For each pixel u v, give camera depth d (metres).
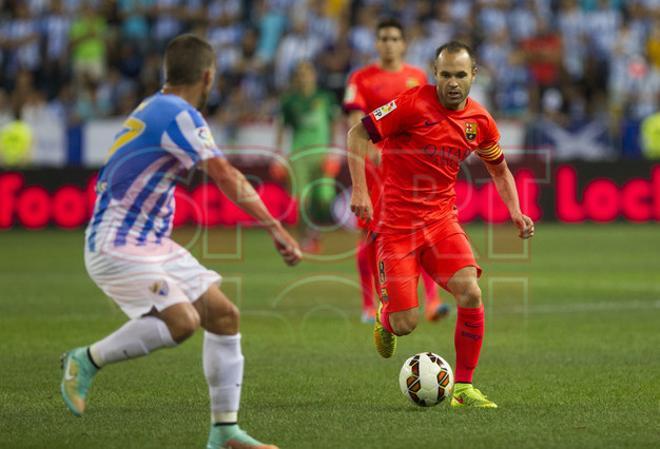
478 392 23.25
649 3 87.31
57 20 90.69
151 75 85.62
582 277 49.97
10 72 90.56
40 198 76.31
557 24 86.75
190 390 24.97
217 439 18.67
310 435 20.11
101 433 20.30
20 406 23.00
